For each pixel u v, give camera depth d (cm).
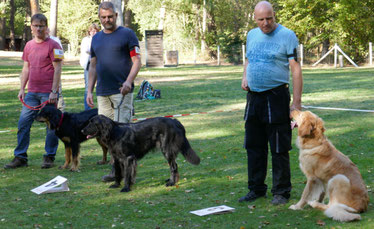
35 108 632
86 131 508
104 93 556
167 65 3325
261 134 454
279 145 435
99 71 556
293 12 3253
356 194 390
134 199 479
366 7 2972
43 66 624
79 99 1441
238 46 3653
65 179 521
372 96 1296
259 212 421
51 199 483
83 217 420
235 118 1016
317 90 1521
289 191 449
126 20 4656
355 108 1081
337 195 393
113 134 509
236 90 1614
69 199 483
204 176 566
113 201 473
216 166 614
